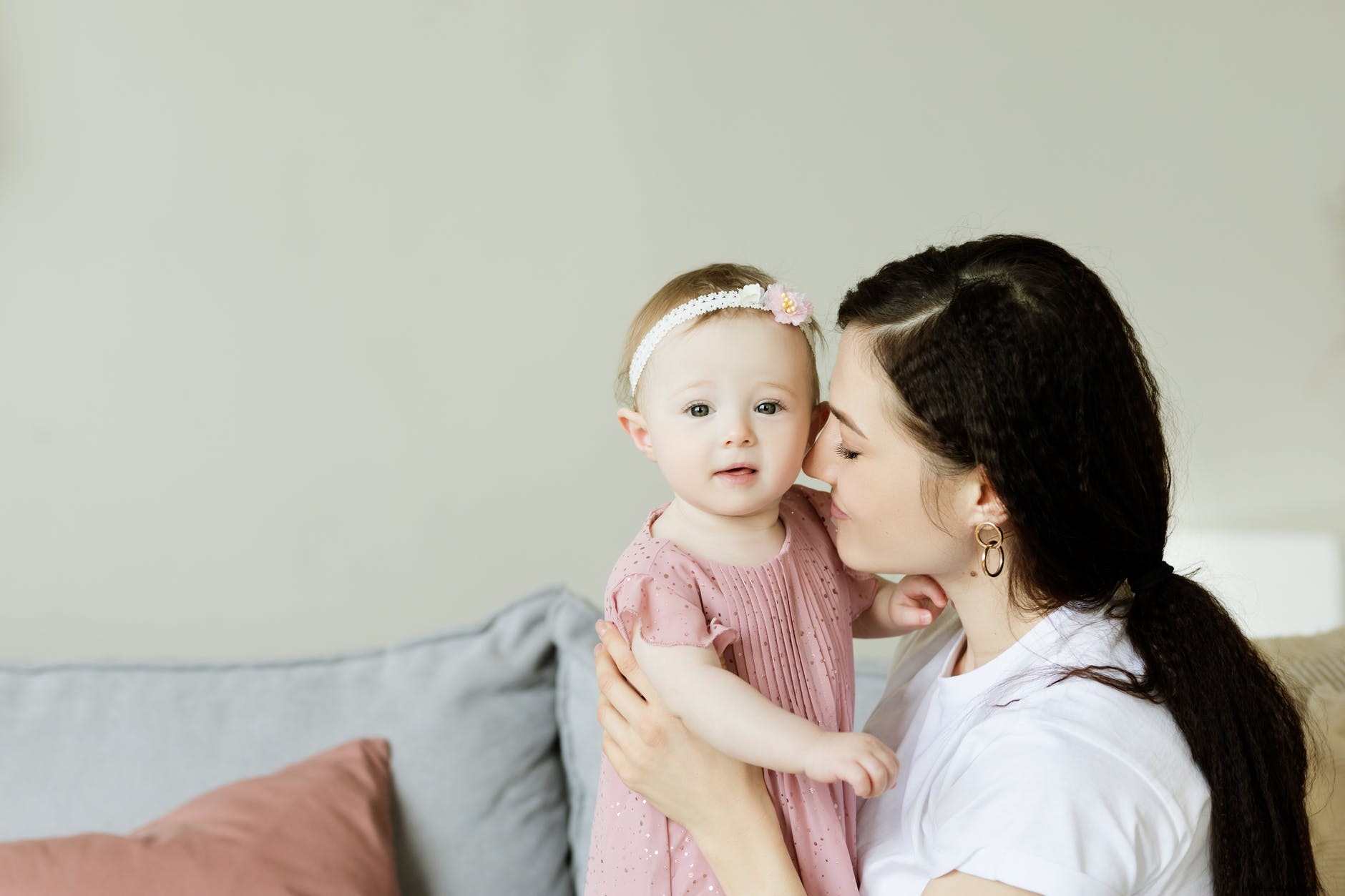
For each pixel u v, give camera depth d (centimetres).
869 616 124
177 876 152
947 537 104
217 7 232
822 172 245
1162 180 246
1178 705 93
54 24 228
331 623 245
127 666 184
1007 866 86
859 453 104
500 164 241
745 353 107
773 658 108
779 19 243
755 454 106
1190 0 243
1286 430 249
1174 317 249
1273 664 141
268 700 181
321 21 235
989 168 246
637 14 241
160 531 239
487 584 249
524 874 178
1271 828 93
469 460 246
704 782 105
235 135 234
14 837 168
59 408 234
